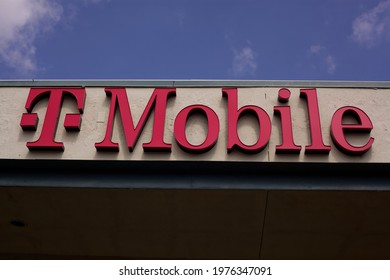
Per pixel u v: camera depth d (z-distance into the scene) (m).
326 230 8.24
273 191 7.20
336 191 7.12
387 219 7.82
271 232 8.37
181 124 7.30
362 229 8.15
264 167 7.11
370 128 7.18
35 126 7.42
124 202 7.61
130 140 7.15
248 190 7.17
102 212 7.89
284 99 7.58
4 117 7.62
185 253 9.12
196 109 7.48
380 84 7.85
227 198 7.44
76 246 8.95
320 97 7.71
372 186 7.07
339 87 7.81
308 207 7.62
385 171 7.11
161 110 7.49
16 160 7.16
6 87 7.97
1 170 7.34
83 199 7.54
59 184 7.19
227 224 8.16
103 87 7.90
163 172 7.27
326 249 8.84
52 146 7.11
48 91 7.72
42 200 7.59
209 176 7.23
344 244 8.64
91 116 7.57
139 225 8.24
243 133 7.32
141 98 7.73
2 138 7.38
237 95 7.65
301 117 7.46
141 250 9.05
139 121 7.36
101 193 7.36
